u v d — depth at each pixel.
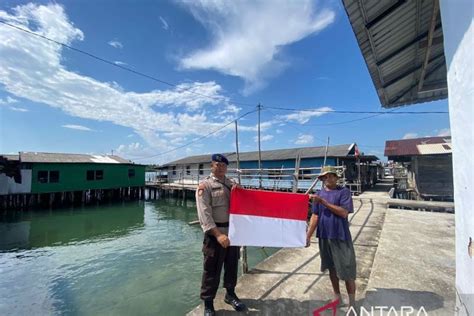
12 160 21.22
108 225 15.69
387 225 7.07
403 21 3.26
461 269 1.81
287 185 17.11
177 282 7.24
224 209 3.03
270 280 3.83
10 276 7.94
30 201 22.16
